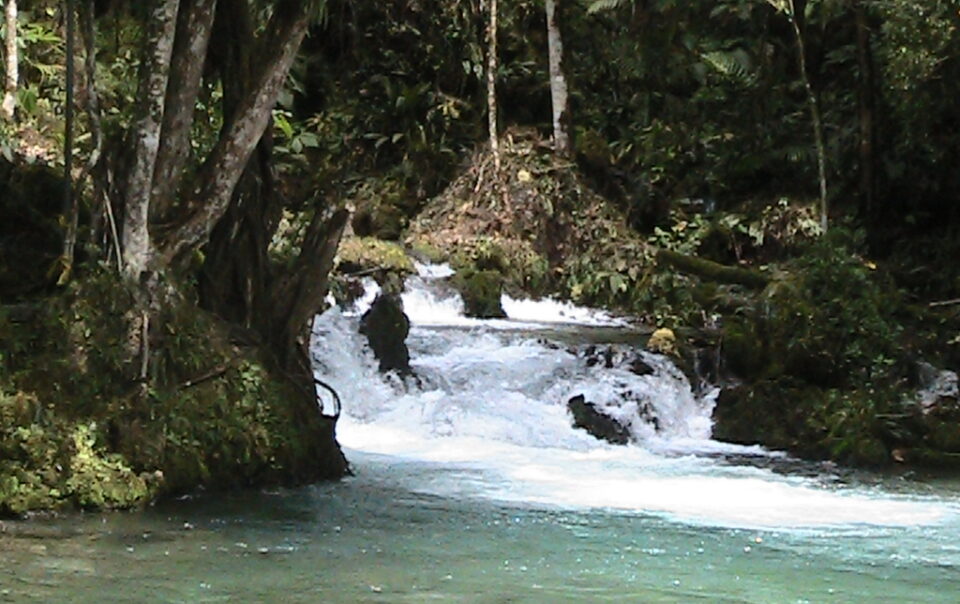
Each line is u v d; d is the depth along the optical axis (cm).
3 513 942
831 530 1005
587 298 2111
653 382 1529
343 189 2297
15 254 1234
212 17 1132
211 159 1146
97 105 1141
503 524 988
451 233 2233
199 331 1111
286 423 1134
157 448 1034
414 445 1405
